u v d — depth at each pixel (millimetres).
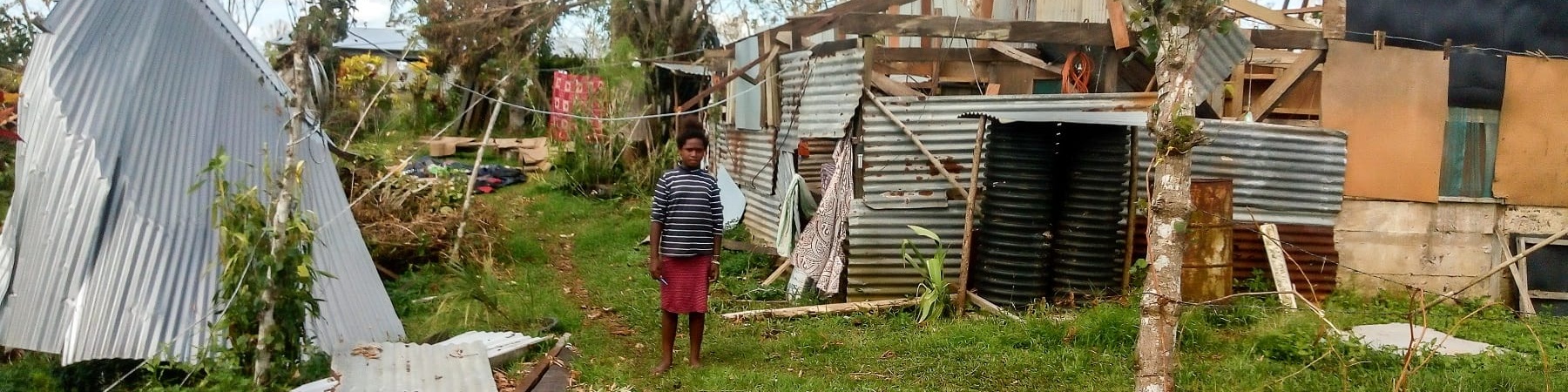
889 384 5766
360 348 5684
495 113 9852
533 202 13766
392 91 17797
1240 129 8195
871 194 8023
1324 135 8406
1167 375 4305
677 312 5977
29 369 5414
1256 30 8336
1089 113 7566
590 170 14547
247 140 6102
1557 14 8539
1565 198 8680
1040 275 7637
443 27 17547
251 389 4766
